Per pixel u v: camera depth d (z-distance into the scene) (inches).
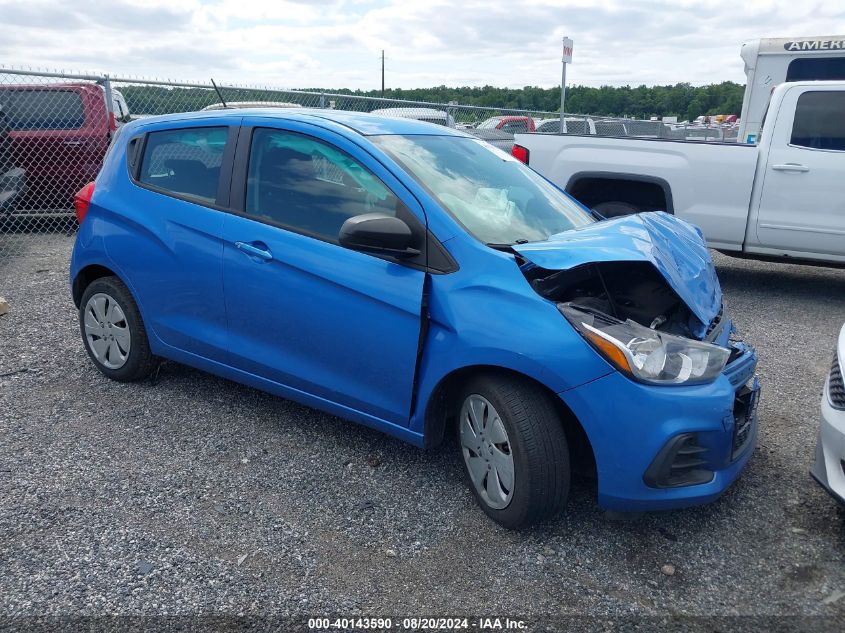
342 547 114.7
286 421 158.1
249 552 112.6
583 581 108.2
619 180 291.1
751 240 278.8
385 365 126.1
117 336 170.9
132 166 166.1
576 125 649.0
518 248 115.3
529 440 111.5
